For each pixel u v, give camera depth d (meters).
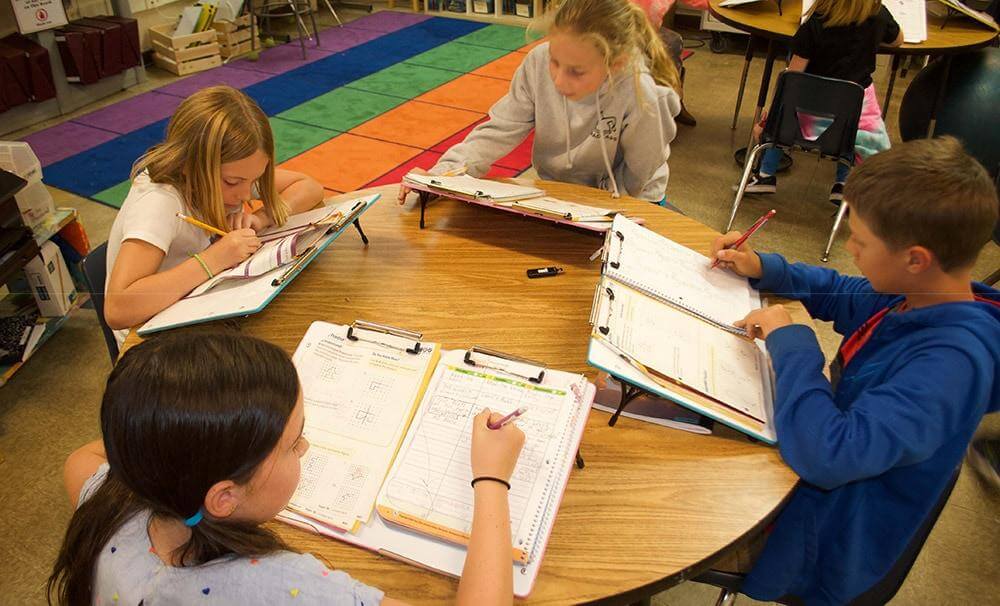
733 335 1.25
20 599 1.66
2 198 1.96
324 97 4.32
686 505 0.98
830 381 1.23
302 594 0.69
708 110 4.36
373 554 0.90
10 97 3.78
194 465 0.64
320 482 0.96
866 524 1.08
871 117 3.10
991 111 2.63
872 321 1.17
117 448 0.65
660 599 1.70
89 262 1.47
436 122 4.02
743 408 1.09
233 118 1.41
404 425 1.02
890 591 1.13
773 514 0.98
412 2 6.03
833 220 3.27
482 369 1.08
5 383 2.26
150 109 4.15
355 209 1.51
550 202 1.57
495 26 5.65
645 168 1.92
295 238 1.38
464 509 0.91
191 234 1.49
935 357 0.97
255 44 5.05
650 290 1.28
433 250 1.56
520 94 1.92
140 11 4.66
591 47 1.56
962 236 0.97
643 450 1.06
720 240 1.45
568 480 1.00
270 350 0.71
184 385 0.64
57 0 3.83
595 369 1.22
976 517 1.91
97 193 3.28
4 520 1.84
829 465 0.97
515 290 1.43
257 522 0.74
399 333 1.15
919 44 2.91
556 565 0.89
